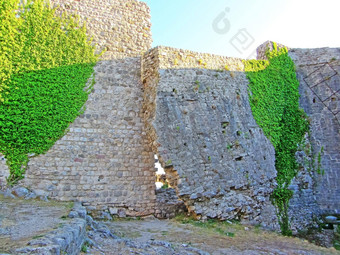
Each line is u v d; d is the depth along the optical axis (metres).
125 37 12.27
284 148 13.45
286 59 14.94
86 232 6.73
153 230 8.80
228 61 12.80
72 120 10.49
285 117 14.02
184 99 10.97
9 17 9.91
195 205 9.99
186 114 10.80
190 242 7.64
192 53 11.90
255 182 11.60
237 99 12.30
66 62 10.82
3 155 9.30
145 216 10.77
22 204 8.10
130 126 11.36
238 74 12.84
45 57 10.43
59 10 11.08
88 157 10.44
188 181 10.02
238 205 10.81
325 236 12.02
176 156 10.08
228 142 11.38
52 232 4.42
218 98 11.76
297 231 12.04
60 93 10.46
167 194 11.63
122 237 7.56
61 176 9.91
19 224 5.38
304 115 14.58
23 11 10.27
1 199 8.48
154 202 11.05
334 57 15.00
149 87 11.31
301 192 13.24
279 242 9.20
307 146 14.19
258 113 12.90
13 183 9.24
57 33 10.85
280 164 13.02
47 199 9.40
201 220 9.97
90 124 10.76
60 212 7.07
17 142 9.51
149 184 11.13
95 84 11.20
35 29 10.40
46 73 10.34
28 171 9.52
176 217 10.82
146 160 11.30
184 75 11.32
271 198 12.21
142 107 11.76
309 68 15.26
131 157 11.09
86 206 10.00
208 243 7.74
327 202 13.55
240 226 10.27
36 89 10.06
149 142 11.48
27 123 9.73
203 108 11.25
